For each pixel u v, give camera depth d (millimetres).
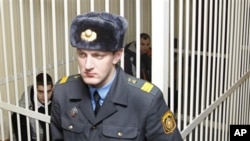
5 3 2729
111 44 991
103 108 1093
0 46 2762
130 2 3266
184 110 1626
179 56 1489
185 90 1603
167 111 1155
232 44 2186
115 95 1097
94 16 1013
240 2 2240
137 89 1109
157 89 1127
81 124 1134
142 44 2293
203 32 1732
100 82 1042
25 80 1989
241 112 2676
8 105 2141
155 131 1104
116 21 1013
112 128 1090
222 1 1930
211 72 1939
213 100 1985
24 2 2807
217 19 1898
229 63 2172
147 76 1852
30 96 2340
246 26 2461
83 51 1002
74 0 2801
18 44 2846
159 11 1255
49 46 2961
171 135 1144
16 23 2807
